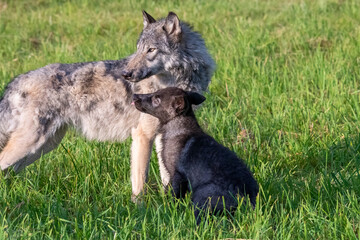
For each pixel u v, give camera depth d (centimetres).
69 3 3456
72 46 2725
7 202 1198
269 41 2531
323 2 3194
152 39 1332
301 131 1661
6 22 3188
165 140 1238
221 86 2094
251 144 1538
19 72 2291
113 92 1370
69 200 1241
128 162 1450
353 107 1781
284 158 1467
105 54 2423
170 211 1112
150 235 1077
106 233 1089
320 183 1302
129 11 3372
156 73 1345
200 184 1134
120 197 1254
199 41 1401
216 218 1067
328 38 2588
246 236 1043
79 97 1356
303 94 1973
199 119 1770
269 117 1764
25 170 1422
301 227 1074
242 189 1103
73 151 1526
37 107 1330
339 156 1453
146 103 1255
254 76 2188
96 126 1391
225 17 3138
